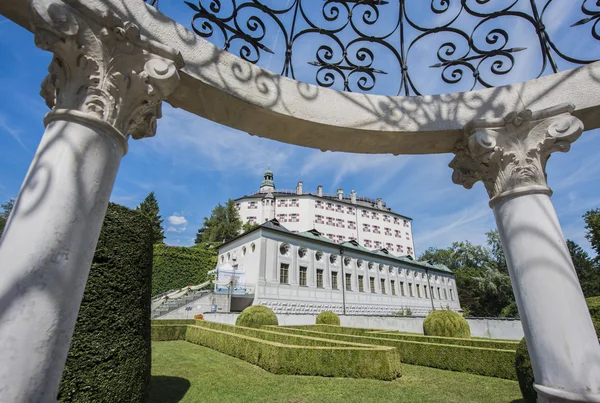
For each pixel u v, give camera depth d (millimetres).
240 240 28844
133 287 3869
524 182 2775
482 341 9391
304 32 3705
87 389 3162
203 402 4961
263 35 3465
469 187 3580
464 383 6633
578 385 2117
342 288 29812
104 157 1961
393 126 3281
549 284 2369
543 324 2324
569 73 3150
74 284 1667
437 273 42719
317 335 12109
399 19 3918
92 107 1979
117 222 3840
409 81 3713
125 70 2193
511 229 2705
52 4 1918
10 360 1391
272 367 7211
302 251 28203
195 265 32750
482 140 2955
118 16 2227
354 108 3332
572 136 2766
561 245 2516
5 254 1541
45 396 1482
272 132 3348
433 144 3496
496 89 3361
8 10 2230
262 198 54125
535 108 3121
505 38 3521
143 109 2367
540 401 2326
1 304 1441
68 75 2045
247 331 11625
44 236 1585
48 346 1516
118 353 3520
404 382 6625
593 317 3861
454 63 3688
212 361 8531
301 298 26281
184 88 2771
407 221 62469
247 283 25219
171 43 2613
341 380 6590
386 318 17609
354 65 3760
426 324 11984
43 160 1764
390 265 36312
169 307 21234
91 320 3357
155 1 2777
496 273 38969
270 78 3160
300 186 57062
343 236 53906
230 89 2838
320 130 3287
